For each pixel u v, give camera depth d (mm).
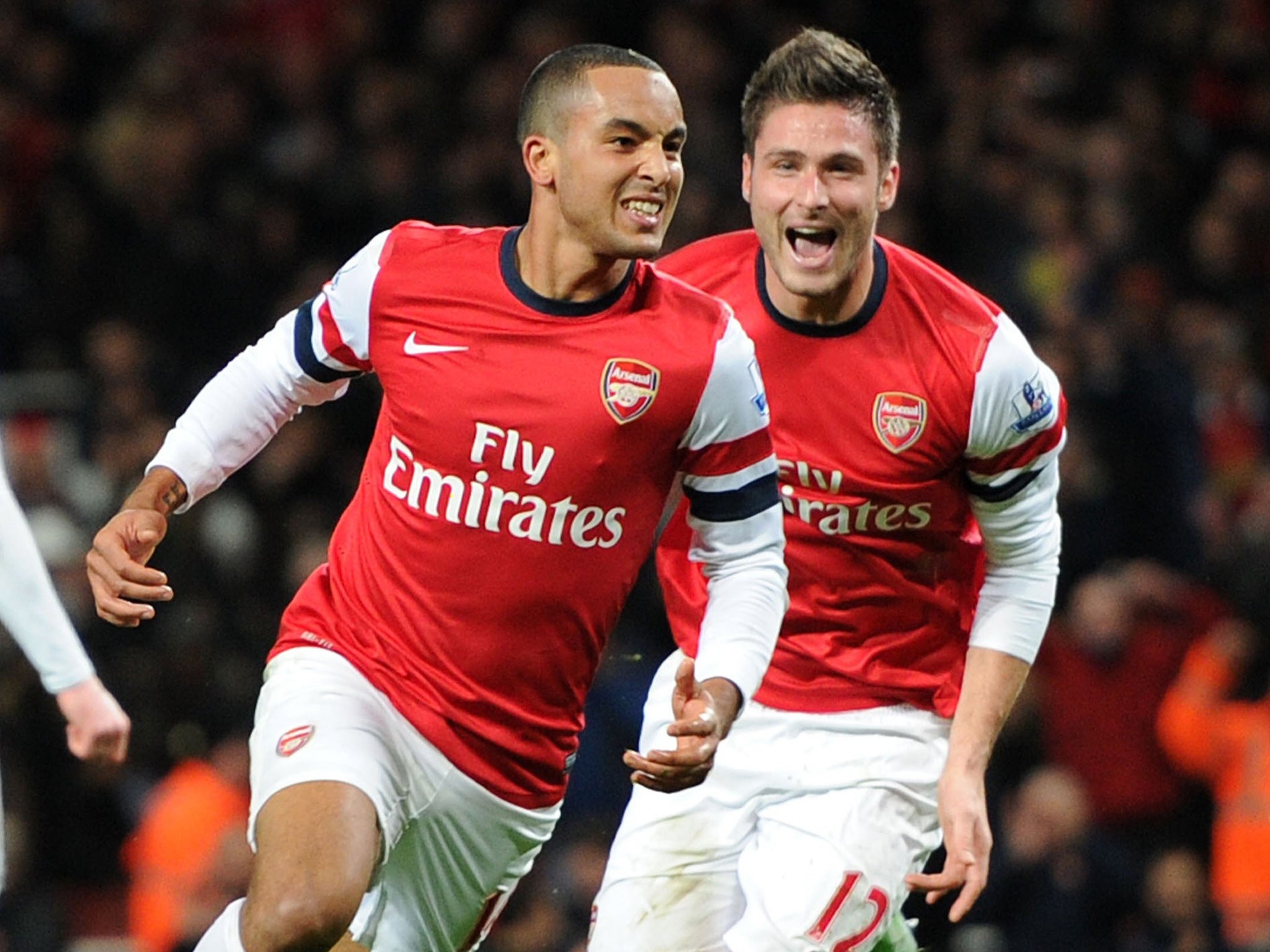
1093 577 15773
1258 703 15039
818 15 21031
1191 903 14203
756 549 6949
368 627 6988
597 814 14359
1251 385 18562
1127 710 15219
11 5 20781
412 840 7168
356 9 20844
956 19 21000
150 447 15984
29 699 14383
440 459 6793
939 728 8055
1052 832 14102
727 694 6660
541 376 6699
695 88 19859
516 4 20812
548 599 6855
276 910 6352
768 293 7684
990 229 19031
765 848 7887
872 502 7664
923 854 8102
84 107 20781
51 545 14945
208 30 20875
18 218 19406
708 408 6730
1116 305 18344
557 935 13414
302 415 16484
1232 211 19484
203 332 18531
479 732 6973
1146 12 21062
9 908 13609
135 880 13992
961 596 8016
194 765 13711
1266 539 15469
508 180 19172
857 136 7355
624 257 6652
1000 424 7543
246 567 15531
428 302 6816
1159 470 16734
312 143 19484
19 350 18328
